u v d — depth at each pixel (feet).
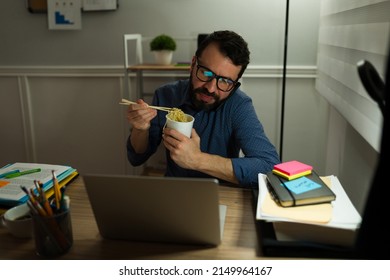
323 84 7.06
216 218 2.65
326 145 7.41
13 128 9.34
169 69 7.31
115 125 9.05
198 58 4.18
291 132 8.47
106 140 9.19
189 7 8.07
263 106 8.45
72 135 9.27
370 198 1.82
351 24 4.93
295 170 3.29
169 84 5.25
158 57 7.70
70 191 3.85
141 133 4.71
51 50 8.70
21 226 2.89
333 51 6.14
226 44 4.00
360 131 4.41
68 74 8.77
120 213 2.78
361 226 1.90
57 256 2.70
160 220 2.75
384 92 1.91
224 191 3.86
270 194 3.13
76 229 3.09
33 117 9.23
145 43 8.37
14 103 9.16
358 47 4.54
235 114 4.63
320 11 7.54
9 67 8.86
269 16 7.89
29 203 2.67
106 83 8.80
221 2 7.97
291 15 7.80
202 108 4.50
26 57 8.80
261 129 4.56
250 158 4.09
